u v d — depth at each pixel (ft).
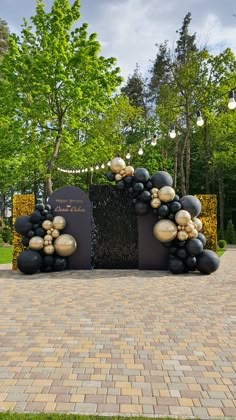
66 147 71.67
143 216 40.37
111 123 93.66
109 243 41.86
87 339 16.20
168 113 85.66
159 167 103.55
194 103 83.87
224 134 95.09
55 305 22.74
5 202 157.69
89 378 12.17
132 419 9.47
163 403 10.47
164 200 37.47
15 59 61.87
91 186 42.39
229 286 29.48
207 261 35.76
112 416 9.64
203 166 116.06
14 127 63.93
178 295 25.82
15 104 62.95
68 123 68.64
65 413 9.80
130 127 106.11
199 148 109.29
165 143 102.42
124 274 36.50
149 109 119.75
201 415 9.82
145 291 27.35
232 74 79.30
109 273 37.35
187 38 90.84
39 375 12.41
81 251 40.55
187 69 79.46
